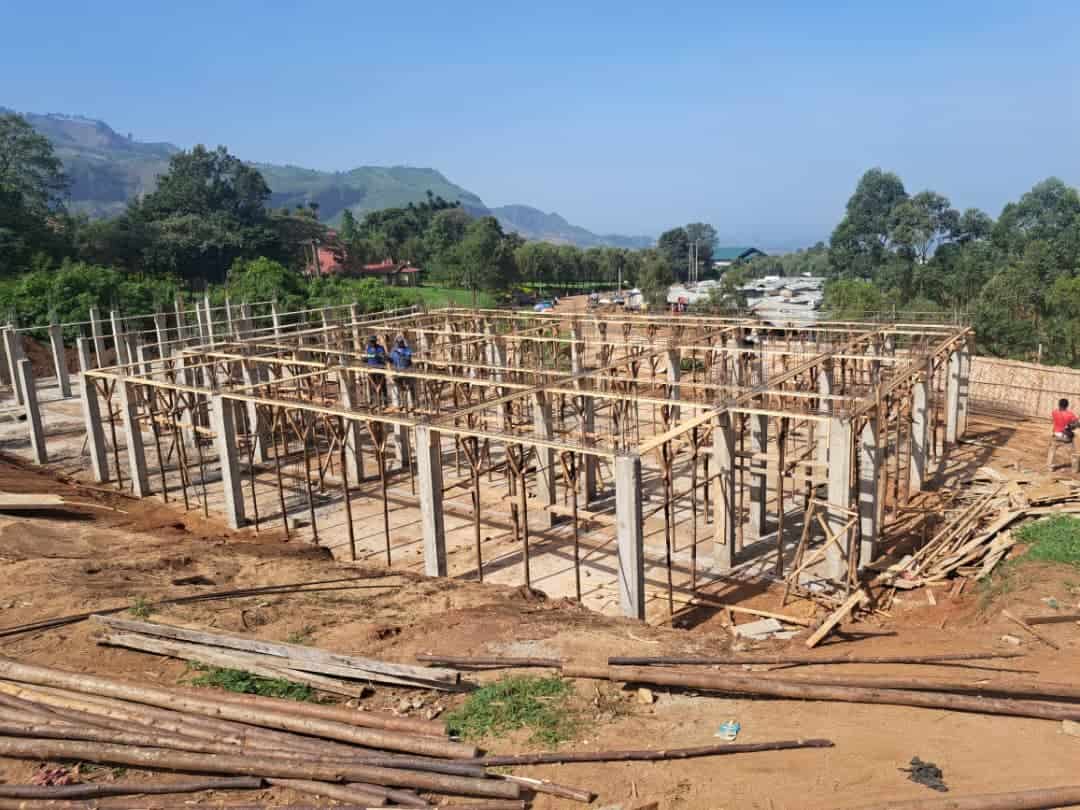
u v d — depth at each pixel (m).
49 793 9.11
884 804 8.29
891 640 14.16
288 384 31.73
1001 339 52.03
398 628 13.99
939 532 20.44
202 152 106.88
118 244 83.56
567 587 20.03
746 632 16.89
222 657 12.20
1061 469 26.42
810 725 10.33
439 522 19.70
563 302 99.88
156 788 9.23
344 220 140.50
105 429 34.81
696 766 9.50
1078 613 13.66
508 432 23.34
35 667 11.69
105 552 18.77
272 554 20.22
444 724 10.25
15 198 74.50
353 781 9.27
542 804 8.85
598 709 10.95
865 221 85.75
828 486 18.66
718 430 20.27
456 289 100.75
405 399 30.17
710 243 159.75
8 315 48.00
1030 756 9.27
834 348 27.06
